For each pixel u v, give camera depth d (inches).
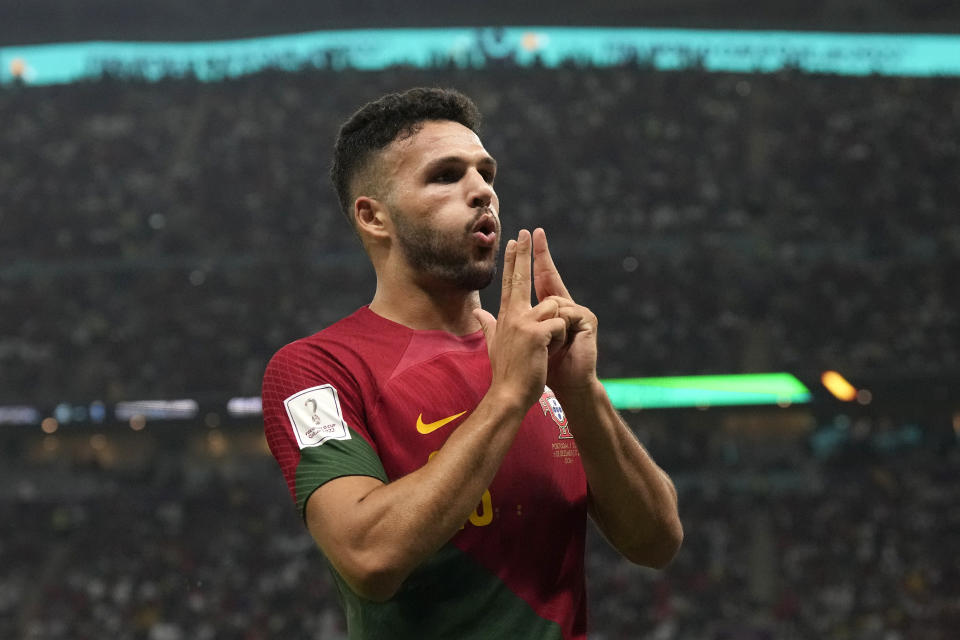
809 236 2401.6
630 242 2409.0
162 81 2780.5
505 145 2583.7
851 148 2573.8
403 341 171.5
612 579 1952.5
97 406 2181.3
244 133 2657.5
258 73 2778.1
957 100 2677.2
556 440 171.6
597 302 2326.5
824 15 2898.6
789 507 2116.1
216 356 2267.5
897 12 2888.8
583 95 2691.9
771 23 2743.6
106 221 2506.2
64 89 2775.6
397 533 141.9
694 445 2214.6
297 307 2352.4
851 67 2733.8
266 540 2128.4
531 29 2765.7
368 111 180.4
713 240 2401.6
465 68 2748.5
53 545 2149.4
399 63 2763.3
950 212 2431.1
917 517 2078.0
